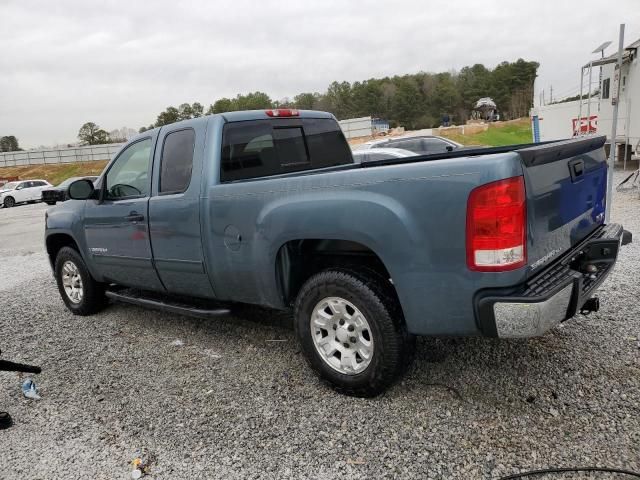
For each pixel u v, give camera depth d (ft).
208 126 12.89
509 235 8.50
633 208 30.63
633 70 48.78
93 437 10.34
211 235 12.56
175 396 11.74
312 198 10.47
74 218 17.16
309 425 10.10
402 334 10.19
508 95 377.09
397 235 9.39
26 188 101.45
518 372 11.36
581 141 10.87
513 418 9.70
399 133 152.87
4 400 12.23
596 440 8.87
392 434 9.56
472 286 8.86
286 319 16.08
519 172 8.57
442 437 9.34
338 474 8.64
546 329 8.63
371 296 10.05
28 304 20.79
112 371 13.41
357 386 10.64
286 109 15.10
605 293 15.65
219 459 9.29
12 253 36.29
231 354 13.82
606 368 11.16
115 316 18.03
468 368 11.75
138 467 9.21
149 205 14.06
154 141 14.25
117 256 15.72
